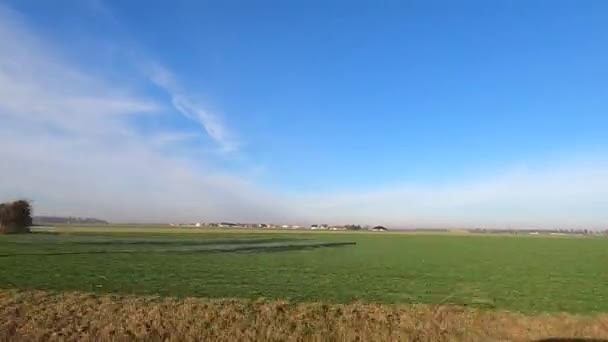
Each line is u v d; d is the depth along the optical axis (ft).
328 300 96.89
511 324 85.81
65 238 287.89
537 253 259.19
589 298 109.19
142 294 94.43
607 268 178.19
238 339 76.54
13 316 77.92
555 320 87.61
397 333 80.64
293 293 103.71
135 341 73.46
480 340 80.38
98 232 414.41
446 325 84.33
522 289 121.29
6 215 326.24
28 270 123.34
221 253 214.48
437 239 439.63
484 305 97.55
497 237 540.52
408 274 149.07
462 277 144.15
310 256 212.23
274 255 212.84
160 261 163.73
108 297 89.04
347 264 178.50
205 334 76.89
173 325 78.38
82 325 76.38
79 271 125.90
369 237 465.88
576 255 245.65
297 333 78.79
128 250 208.54
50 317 78.18
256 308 86.74
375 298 101.45
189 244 274.57
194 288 104.99
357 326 82.33
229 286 110.32
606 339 81.76
